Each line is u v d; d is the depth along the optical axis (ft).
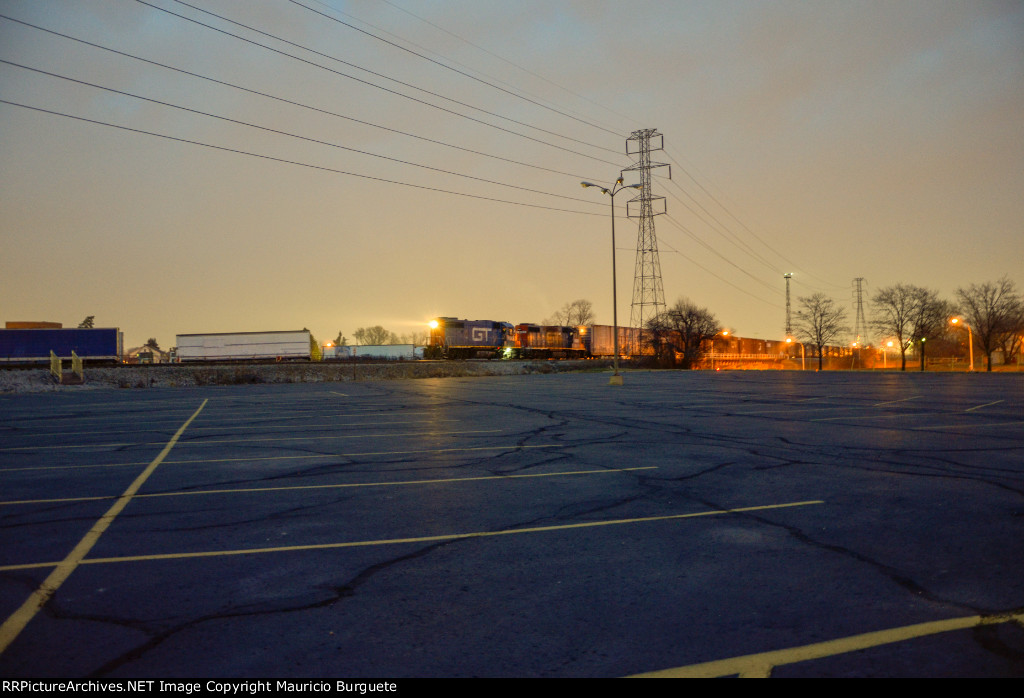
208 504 23.66
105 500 24.32
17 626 12.91
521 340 211.41
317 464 32.14
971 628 12.69
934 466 30.89
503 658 11.57
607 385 116.16
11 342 156.87
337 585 15.28
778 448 36.91
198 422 53.31
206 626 12.96
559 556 17.42
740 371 216.95
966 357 309.83
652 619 13.23
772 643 12.10
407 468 30.91
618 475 28.91
